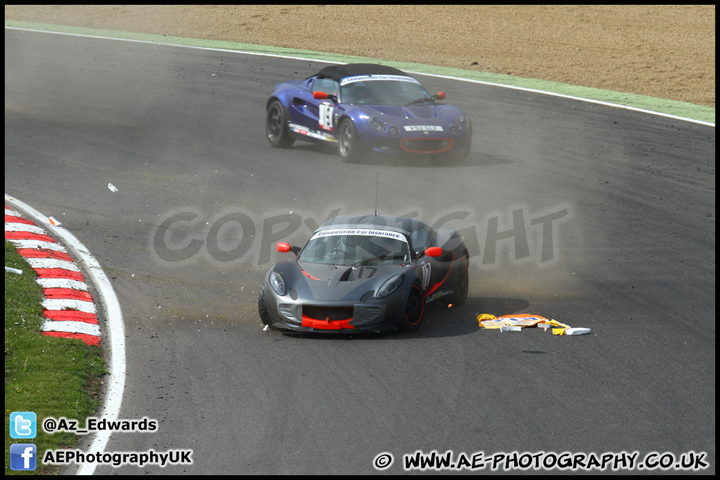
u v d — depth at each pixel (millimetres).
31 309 34594
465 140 59688
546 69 95938
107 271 41375
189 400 27250
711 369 29469
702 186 55750
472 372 29203
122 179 57812
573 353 31016
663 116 75062
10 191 53875
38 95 85062
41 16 135875
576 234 47562
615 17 122000
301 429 24969
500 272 42500
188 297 38531
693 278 40562
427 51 105438
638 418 25469
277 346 32344
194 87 87625
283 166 61094
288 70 94312
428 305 38125
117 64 99688
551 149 65375
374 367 29828
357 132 59062
